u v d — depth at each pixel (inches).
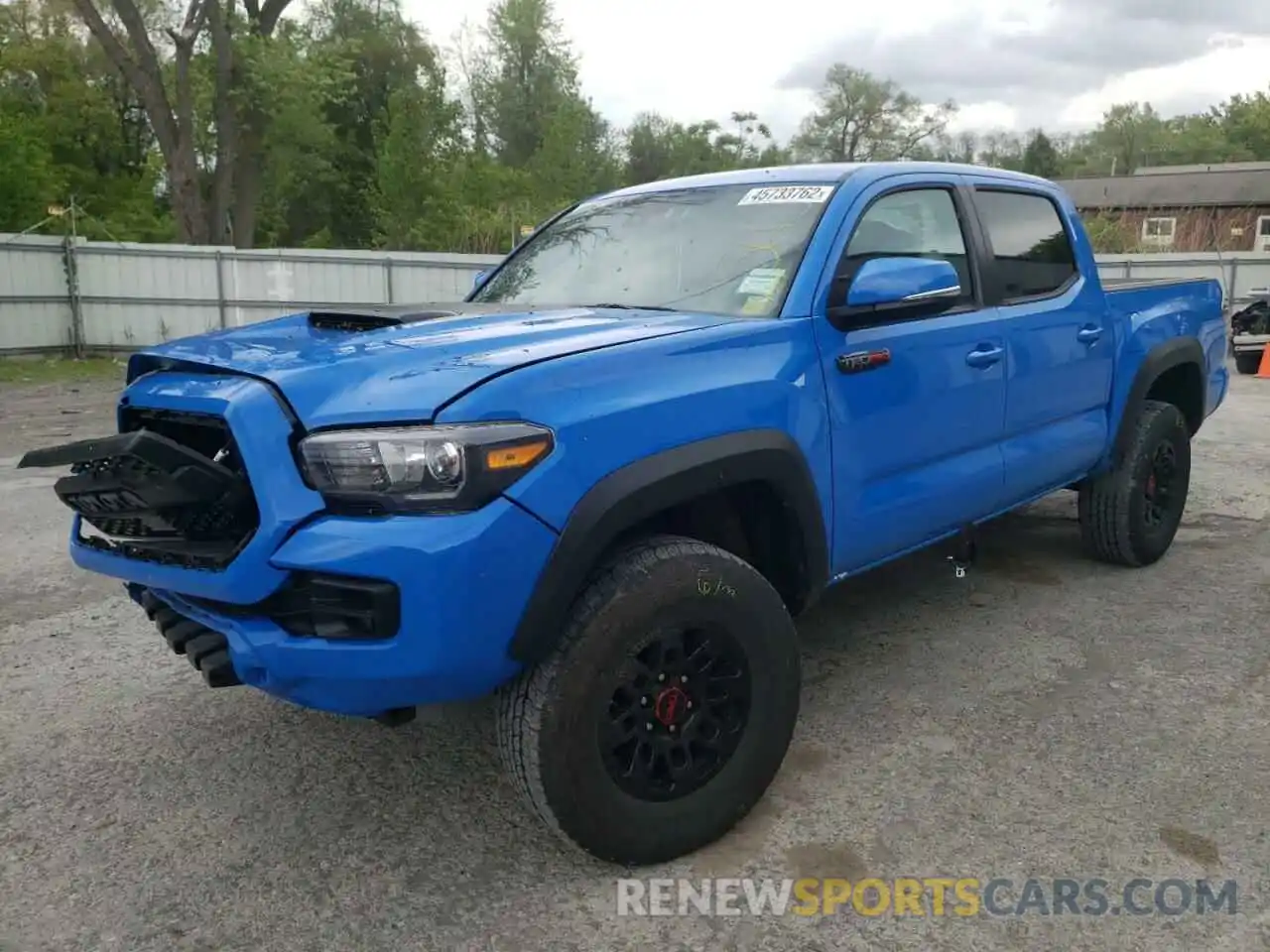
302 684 97.2
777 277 132.9
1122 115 3553.2
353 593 93.9
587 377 103.8
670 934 101.3
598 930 102.0
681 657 109.9
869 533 138.3
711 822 114.0
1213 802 122.8
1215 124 3494.1
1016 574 210.2
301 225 1781.5
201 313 754.2
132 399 110.8
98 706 154.9
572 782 102.7
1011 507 175.0
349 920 104.2
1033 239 178.2
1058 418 179.0
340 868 113.2
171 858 115.5
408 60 1729.8
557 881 110.1
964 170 167.6
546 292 154.3
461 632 94.0
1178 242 1710.1
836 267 134.0
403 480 93.0
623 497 102.1
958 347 150.6
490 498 94.8
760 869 111.5
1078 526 245.0
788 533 125.5
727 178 160.1
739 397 115.5
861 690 156.8
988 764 133.3
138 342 749.3
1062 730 142.3
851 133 2453.2
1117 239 1268.5
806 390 124.3
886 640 177.0
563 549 98.2
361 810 125.2
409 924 103.3
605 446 102.2
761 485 120.7
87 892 109.1
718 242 144.6
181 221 1097.4
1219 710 147.5
